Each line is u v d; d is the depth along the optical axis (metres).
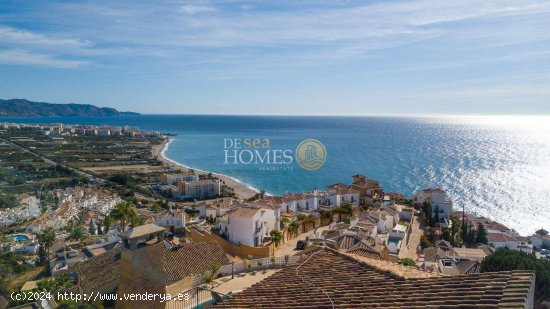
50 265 63.97
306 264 19.05
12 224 107.12
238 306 16.22
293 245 60.72
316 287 16.19
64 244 74.38
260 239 60.03
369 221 68.19
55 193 144.50
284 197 85.38
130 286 14.88
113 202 127.56
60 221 104.50
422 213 84.06
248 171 181.38
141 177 181.75
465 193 138.38
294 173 173.38
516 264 37.75
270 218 64.06
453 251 61.53
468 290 12.68
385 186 147.38
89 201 127.75
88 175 182.75
